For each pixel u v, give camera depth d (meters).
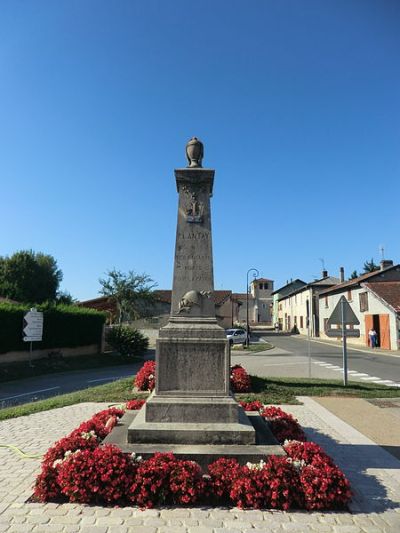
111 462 4.97
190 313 6.70
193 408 6.02
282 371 19.70
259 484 4.78
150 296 41.38
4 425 8.66
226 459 5.23
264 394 11.97
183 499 4.72
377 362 23.80
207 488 4.87
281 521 4.42
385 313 33.41
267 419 7.09
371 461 6.45
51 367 22.75
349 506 4.80
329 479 4.83
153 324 44.97
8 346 21.52
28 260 45.16
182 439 5.69
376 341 34.53
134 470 4.98
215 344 6.30
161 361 6.28
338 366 21.83
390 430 8.42
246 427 5.83
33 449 6.92
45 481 4.91
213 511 4.62
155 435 5.70
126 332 29.86
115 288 40.62
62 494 4.91
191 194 7.17
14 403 13.44
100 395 11.94
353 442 7.55
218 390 6.23
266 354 30.53
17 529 4.16
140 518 4.43
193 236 7.03
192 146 7.37
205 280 6.88
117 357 28.98
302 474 4.92
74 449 5.48
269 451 5.43
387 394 12.44
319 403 11.20
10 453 6.69
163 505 4.74
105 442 5.75
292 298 70.69
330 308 48.41
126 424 6.72
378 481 5.61
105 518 4.41
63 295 48.06
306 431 8.33
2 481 5.44
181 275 6.89
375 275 37.59
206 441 5.69
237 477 4.90
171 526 4.27
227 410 6.02
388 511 4.70
